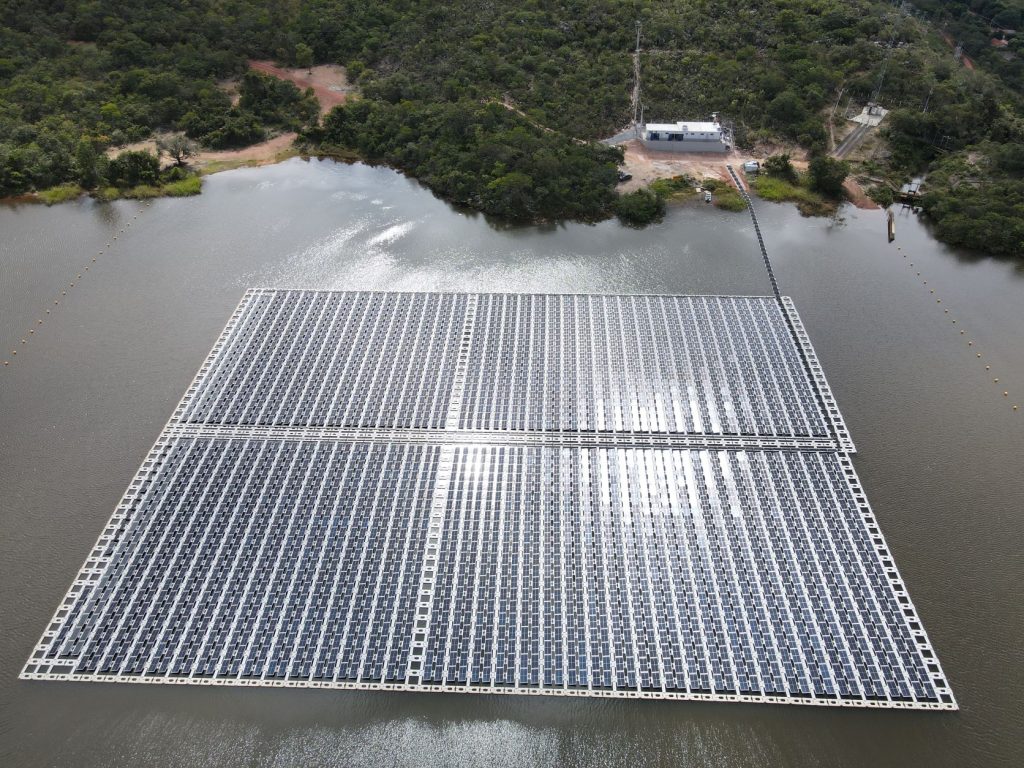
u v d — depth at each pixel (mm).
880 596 77188
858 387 100750
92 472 92125
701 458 90625
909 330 110312
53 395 102312
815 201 141000
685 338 107250
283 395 100000
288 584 78500
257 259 128250
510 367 102875
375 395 99562
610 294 116438
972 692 70188
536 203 138625
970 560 81062
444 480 88312
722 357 104250
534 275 123000
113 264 127562
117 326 113750
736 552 80938
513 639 73750
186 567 80250
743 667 71562
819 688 69938
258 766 66500
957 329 110562
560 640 73688
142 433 96875
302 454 92062
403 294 116750
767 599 76812
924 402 98562
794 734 67562
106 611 76625
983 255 127375
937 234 132125
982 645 73875
